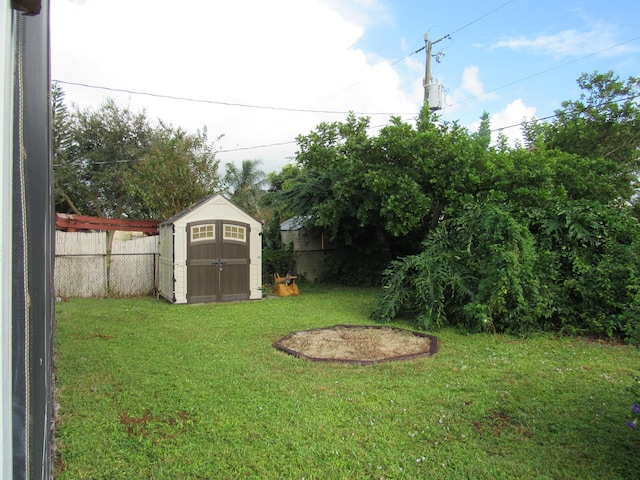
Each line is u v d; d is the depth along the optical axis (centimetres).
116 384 470
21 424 101
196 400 425
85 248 1196
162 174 1532
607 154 1286
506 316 719
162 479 293
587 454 324
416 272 844
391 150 1132
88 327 770
